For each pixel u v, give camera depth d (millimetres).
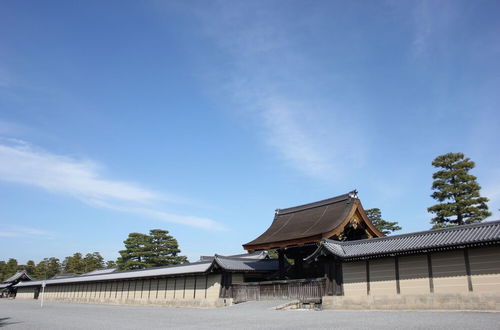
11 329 19109
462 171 40719
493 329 13992
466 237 22938
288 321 19688
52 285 71562
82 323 22094
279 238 34656
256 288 34688
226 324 19344
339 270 28109
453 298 22500
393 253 24859
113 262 123562
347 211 33938
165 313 29578
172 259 78375
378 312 23016
